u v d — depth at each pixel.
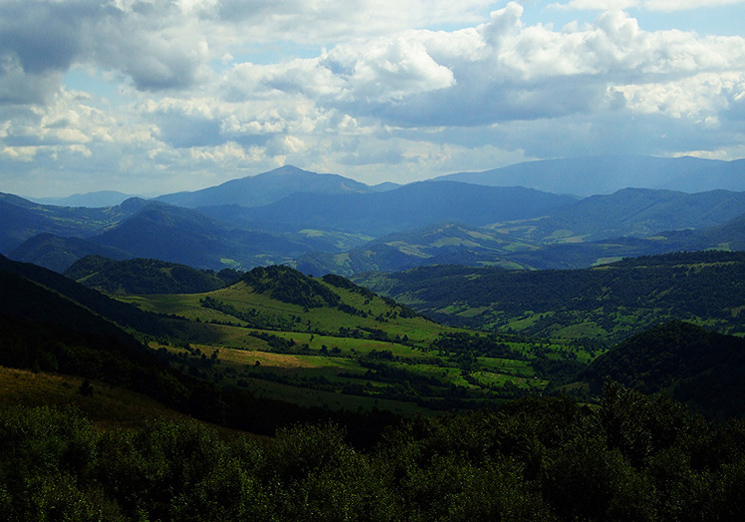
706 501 45.97
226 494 43.59
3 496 37.16
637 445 62.75
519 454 64.94
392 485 52.09
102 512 39.91
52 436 47.91
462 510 40.16
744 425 66.75
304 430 55.84
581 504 45.22
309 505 39.84
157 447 52.12
